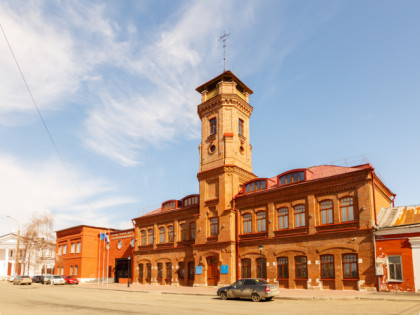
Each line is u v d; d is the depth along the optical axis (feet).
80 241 202.18
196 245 134.31
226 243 124.47
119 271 185.26
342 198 102.63
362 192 98.02
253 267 118.83
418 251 85.35
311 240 105.91
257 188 127.13
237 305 69.62
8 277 245.04
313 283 102.89
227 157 133.39
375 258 91.71
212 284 126.82
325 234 102.78
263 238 117.60
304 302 74.49
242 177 136.36
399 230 89.40
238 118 142.41
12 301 82.07
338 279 97.91
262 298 78.89
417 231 86.63
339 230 99.96
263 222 120.67
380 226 94.27
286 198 115.14
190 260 141.38
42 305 72.18
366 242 94.43
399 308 59.06
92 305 71.20
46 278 175.63
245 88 151.33
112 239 195.00
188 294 104.47
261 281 81.25
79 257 199.41
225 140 135.44
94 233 205.87
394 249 89.35
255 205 123.54
